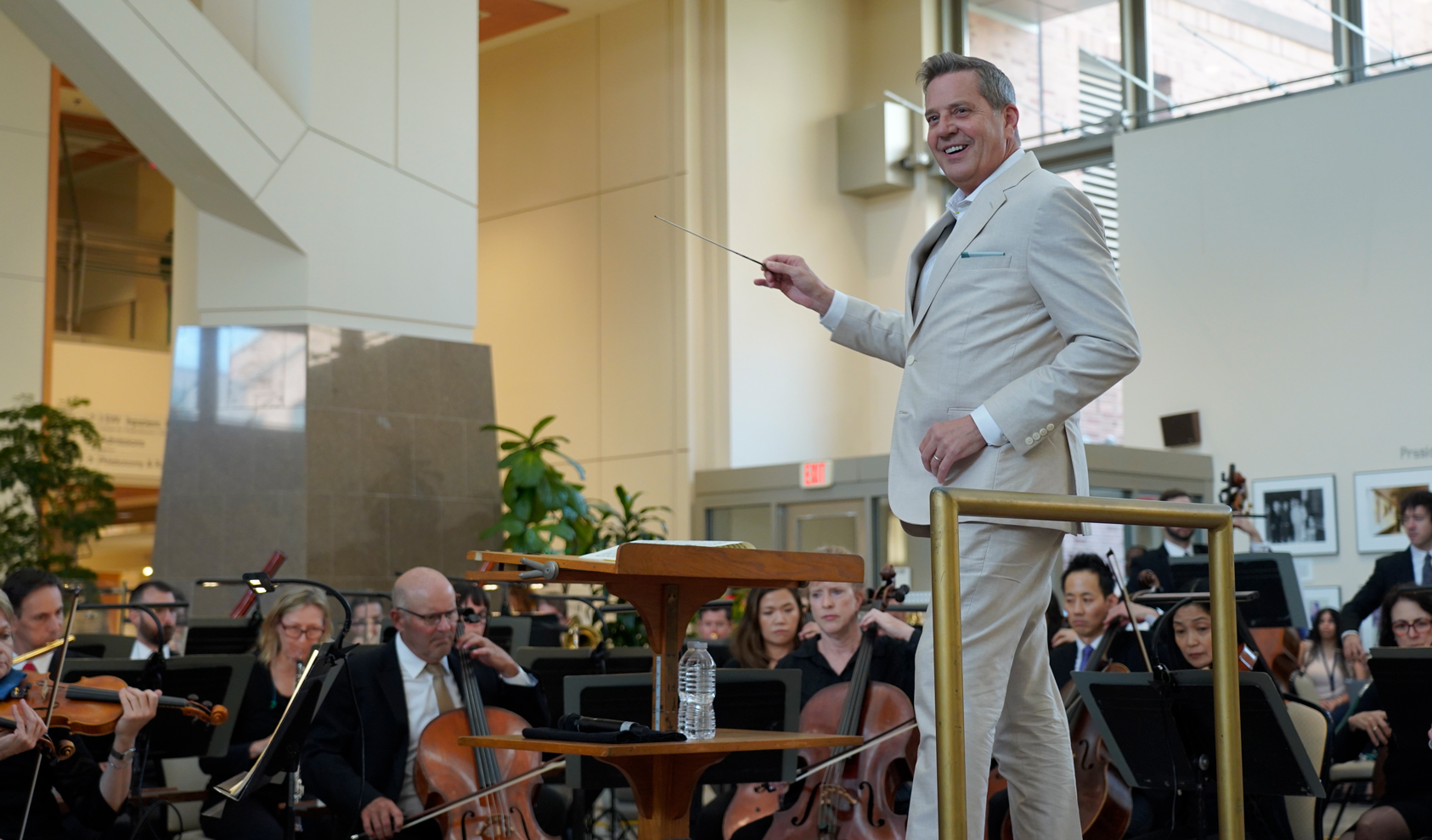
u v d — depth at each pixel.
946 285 2.61
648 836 2.45
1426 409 9.13
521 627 5.93
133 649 6.39
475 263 8.94
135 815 4.47
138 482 13.67
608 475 11.42
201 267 8.34
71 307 13.82
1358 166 9.57
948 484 2.51
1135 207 10.53
